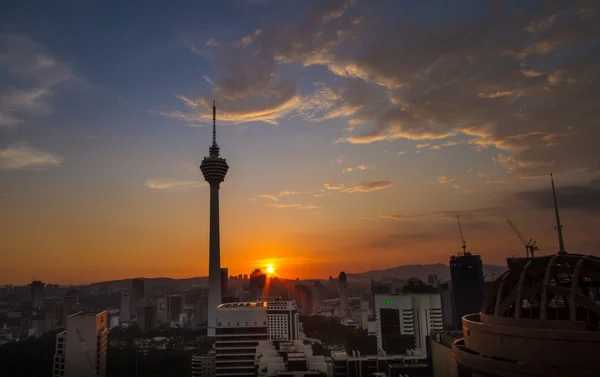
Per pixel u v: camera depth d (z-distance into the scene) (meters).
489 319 64.19
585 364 51.31
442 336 134.00
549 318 60.41
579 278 61.19
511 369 55.78
